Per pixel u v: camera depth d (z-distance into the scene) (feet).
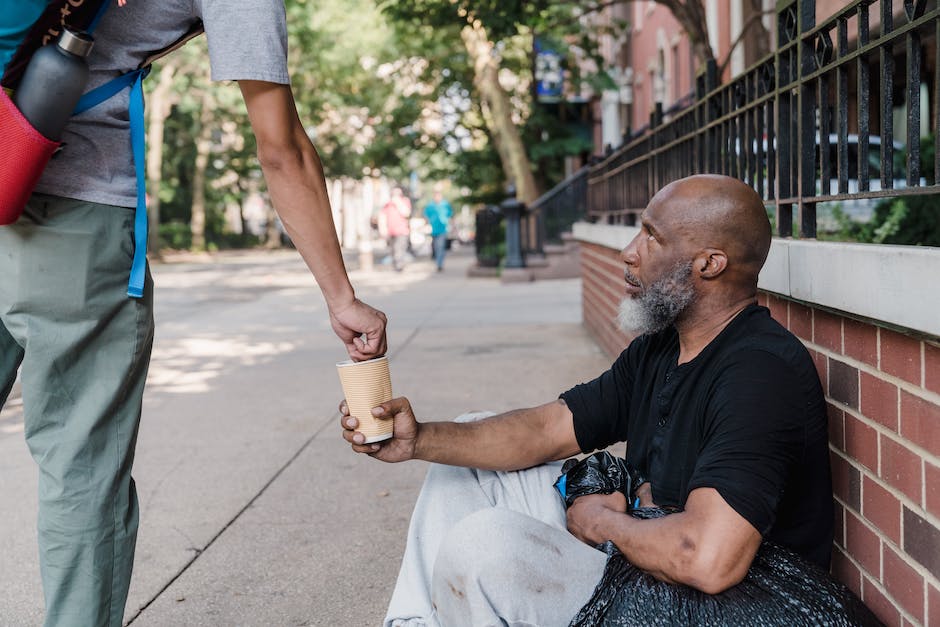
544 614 6.82
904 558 6.86
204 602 10.84
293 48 84.79
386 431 7.65
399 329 36.40
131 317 6.91
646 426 7.77
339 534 13.03
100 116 6.61
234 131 129.29
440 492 8.20
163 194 131.23
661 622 6.52
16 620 10.48
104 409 6.84
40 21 6.10
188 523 13.66
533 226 62.75
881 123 7.78
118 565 7.07
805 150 9.59
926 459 6.47
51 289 6.57
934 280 5.93
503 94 75.46
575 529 7.54
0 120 6.02
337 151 117.80
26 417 6.82
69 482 6.81
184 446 18.31
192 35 7.00
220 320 42.73
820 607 6.49
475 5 32.65
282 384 25.12
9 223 6.25
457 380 24.40
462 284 60.13
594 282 30.86
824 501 7.22
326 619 10.32
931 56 30.78
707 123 14.10
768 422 6.61
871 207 25.29
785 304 9.46
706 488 6.49
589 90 95.40
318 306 48.39
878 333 7.20
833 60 9.48
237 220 176.65
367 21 83.20
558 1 33.09
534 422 8.36
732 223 7.17
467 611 6.85
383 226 79.20
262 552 12.41
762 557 6.80
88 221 6.63
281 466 16.63
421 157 92.07
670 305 7.34
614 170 26.63
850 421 7.80
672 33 74.08
